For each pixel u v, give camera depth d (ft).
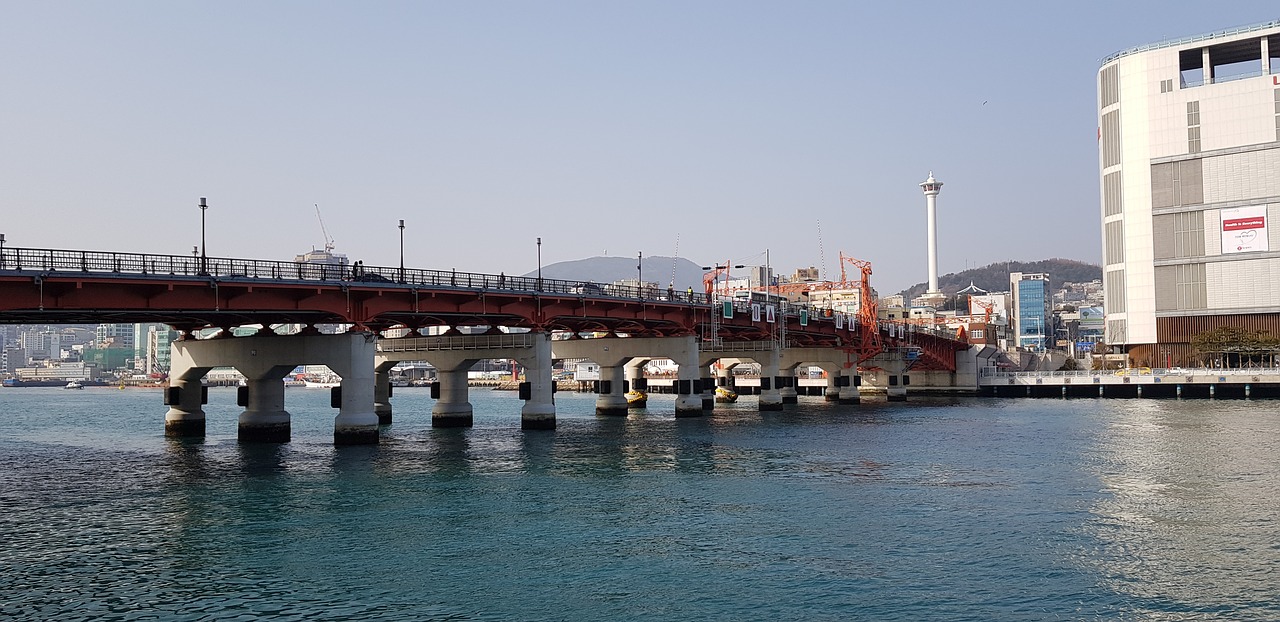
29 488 203.31
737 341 489.26
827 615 108.99
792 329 494.18
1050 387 645.51
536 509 172.96
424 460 245.45
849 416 428.15
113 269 207.41
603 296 344.49
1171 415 408.87
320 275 251.80
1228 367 644.27
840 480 207.62
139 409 610.65
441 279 285.02
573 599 115.65
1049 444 281.33
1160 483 198.80
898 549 139.54
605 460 245.65
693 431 340.39
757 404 577.84
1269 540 143.54
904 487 196.65
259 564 132.67
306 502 180.96
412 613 110.42
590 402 649.20
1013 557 134.21
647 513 168.55
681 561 133.39
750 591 118.62
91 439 331.36
